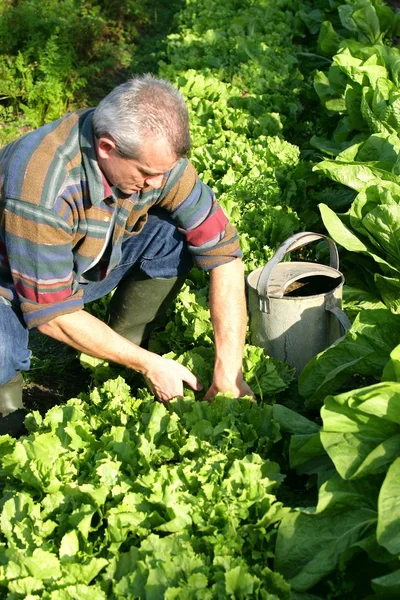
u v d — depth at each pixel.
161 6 13.27
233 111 7.38
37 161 3.30
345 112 7.23
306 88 8.34
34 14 9.27
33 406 4.63
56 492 3.12
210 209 3.80
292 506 3.33
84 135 3.35
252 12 10.43
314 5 11.17
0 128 8.56
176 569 2.69
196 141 6.87
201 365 4.03
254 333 4.23
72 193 3.38
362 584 2.90
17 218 3.32
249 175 6.09
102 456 3.28
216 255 3.82
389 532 2.65
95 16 10.39
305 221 6.00
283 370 4.08
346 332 3.67
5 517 3.01
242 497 3.00
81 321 3.52
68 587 2.65
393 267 4.65
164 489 3.03
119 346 3.62
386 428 3.00
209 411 3.52
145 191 3.69
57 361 5.05
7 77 8.64
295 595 2.74
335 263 4.32
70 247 3.47
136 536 2.97
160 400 3.78
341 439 3.01
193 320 4.47
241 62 8.77
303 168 6.29
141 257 4.17
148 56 10.77
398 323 3.66
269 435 3.48
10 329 3.74
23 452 3.31
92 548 2.92
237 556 2.88
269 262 4.00
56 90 8.67
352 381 4.49
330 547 2.84
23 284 3.44
